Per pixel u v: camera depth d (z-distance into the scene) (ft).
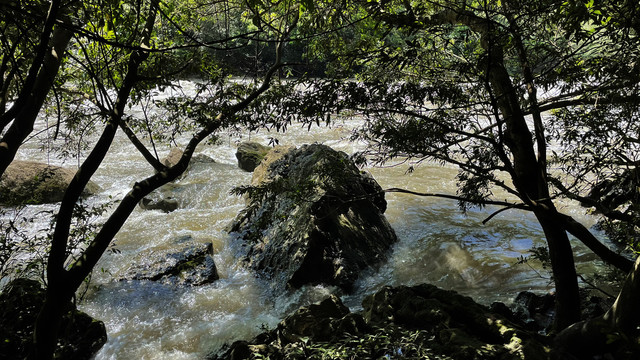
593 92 16.22
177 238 32.14
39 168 41.96
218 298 26.89
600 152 18.52
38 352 13.26
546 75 16.80
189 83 63.16
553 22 14.67
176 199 41.22
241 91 18.98
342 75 16.83
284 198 32.50
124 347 22.59
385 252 31.30
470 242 33.24
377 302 20.67
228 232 34.19
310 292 26.96
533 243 33.06
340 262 27.99
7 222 34.55
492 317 17.60
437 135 15.14
